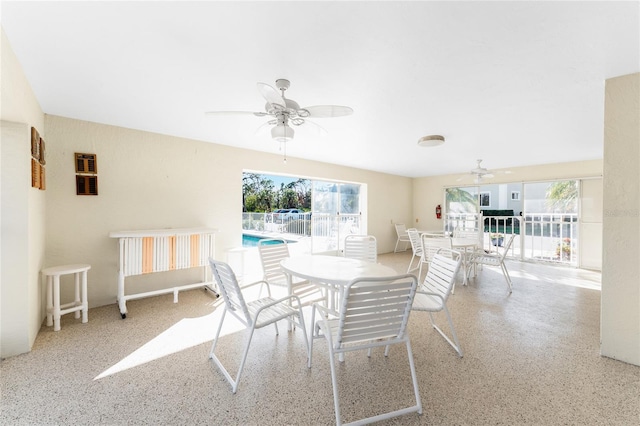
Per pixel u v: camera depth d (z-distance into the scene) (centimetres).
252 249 493
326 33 159
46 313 271
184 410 155
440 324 272
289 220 675
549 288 397
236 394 169
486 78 211
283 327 266
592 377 186
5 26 151
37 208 248
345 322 146
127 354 214
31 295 222
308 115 214
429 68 197
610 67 192
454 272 210
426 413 154
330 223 627
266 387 176
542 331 257
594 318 288
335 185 636
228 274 172
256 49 175
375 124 319
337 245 634
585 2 133
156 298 350
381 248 698
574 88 226
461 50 175
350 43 168
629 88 200
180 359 207
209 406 158
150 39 164
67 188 297
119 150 328
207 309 312
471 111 278
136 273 299
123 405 158
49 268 268
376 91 234
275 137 233
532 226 600
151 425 144
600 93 235
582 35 158
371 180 670
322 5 136
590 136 363
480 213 673
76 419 148
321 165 559
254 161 451
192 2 134
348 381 182
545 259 583
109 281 324
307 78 212
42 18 145
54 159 290
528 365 201
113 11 140
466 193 696
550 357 212
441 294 219
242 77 211
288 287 243
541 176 576
